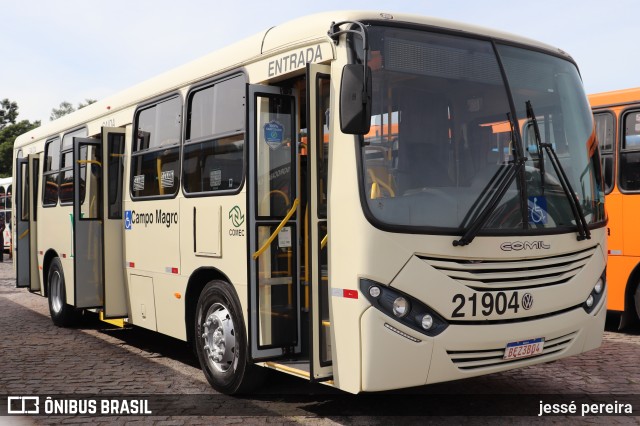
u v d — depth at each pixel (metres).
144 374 7.01
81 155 8.95
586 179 5.70
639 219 8.64
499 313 4.87
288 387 6.35
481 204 4.90
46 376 6.94
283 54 5.46
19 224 11.52
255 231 5.35
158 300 7.24
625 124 8.90
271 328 5.42
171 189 7.00
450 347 4.72
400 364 4.61
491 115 5.22
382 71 4.87
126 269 7.98
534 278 5.10
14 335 9.36
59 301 9.94
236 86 6.03
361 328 4.61
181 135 6.89
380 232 4.61
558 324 5.19
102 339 9.05
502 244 4.90
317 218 4.91
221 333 6.09
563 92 5.78
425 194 4.80
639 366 7.07
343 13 5.01
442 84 5.09
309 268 4.92
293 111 5.61
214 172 6.26
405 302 4.64
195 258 6.49
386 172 4.75
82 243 8.27
